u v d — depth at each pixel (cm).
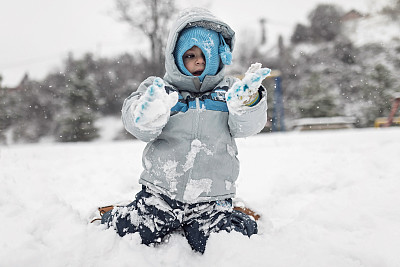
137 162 409
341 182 275
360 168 293
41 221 171
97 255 150
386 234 161
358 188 230
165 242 173
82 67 2456
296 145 495
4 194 209
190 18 193
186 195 173
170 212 173
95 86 2519
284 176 307
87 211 232
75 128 2289
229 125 185
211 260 153
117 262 145
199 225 171
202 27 198
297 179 294
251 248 150
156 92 143
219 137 182
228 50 198
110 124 2705
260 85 171
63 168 381
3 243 150
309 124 1900
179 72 195
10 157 362
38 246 151
